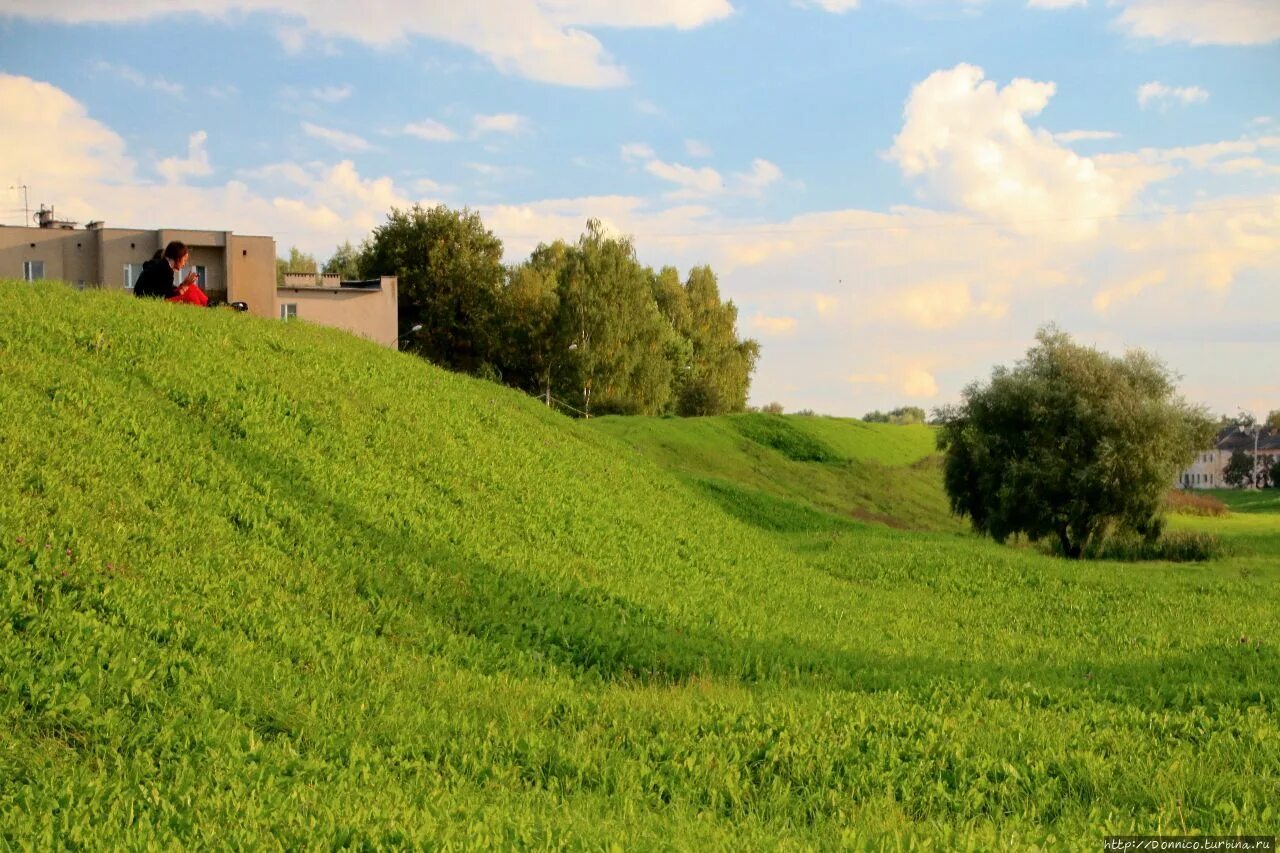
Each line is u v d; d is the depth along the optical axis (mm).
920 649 13977
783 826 6867
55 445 12445
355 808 6438
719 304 99438
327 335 24281
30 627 8453
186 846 5730
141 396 15219
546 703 9469
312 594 11305
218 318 21141
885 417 156625
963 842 6344
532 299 80562
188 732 7461
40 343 15922
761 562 20562
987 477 43000
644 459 28500
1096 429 40625
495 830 6191
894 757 8188
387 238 83125
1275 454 136875
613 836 6195
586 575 15195
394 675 9641
